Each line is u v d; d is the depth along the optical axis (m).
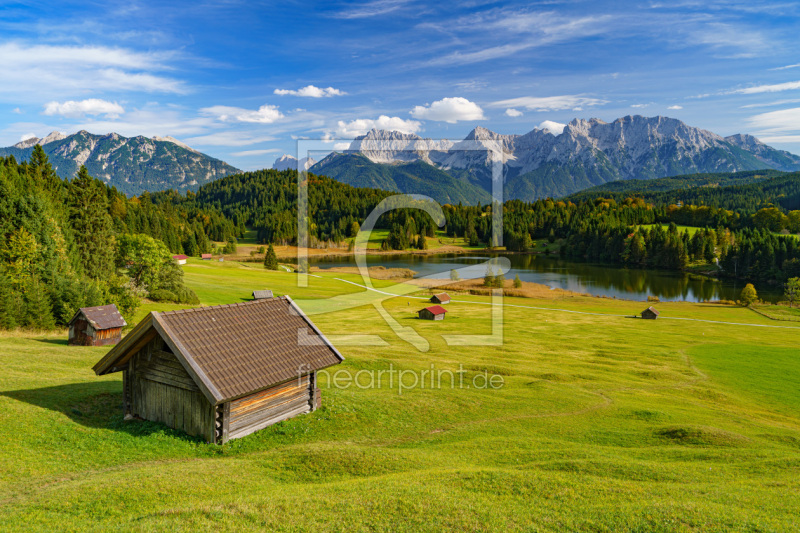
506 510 11.80
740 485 14.55
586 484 14.01
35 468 13.53
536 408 25.86
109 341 37.62
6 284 41.31
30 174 81.69
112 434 16.56
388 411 22.59
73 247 68.19
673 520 11.23
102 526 10.22
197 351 16.92
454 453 17.91
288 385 19.80
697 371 41.09
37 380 22.39
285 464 15.43
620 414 25.66
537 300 95.94
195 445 16.48
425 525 10.88
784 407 31.61
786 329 70.88
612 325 71.00
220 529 10.36
